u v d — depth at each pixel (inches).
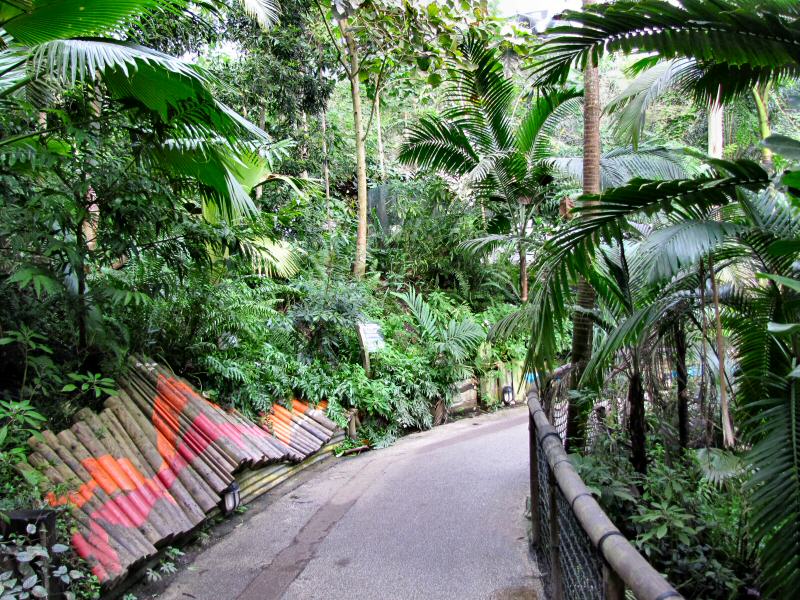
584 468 119.8
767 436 85.7
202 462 155.7
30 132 129.4
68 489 115.0
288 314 259.1
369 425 265.9
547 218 372.2
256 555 137.3
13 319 138.0
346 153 469.4
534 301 115.5
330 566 128.7
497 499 165.5
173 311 186.5
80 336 150.3
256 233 189.0
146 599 115.5
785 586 75.0
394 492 181.3
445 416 310.7
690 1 80.4
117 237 140.7
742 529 106.0
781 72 110.1
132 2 114.7
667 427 127.2
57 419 139.4
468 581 117.0
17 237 124.7
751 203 99.1
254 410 207.2
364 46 348.2
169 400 169.8
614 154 250.1
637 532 113.3
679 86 152.5
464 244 322.3
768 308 105.0
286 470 203.5
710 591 101.7
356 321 274.4
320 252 300.7
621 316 137.7
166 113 134.0
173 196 157.4
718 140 301.4
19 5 105.1
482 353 336.2
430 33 294.2
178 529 129.2
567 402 154.7
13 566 86.4
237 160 176.6
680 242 90.5
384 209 435.5
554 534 95.2
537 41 297.0
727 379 115.1
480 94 306.0
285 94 333.7
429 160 335.9
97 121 136.9
